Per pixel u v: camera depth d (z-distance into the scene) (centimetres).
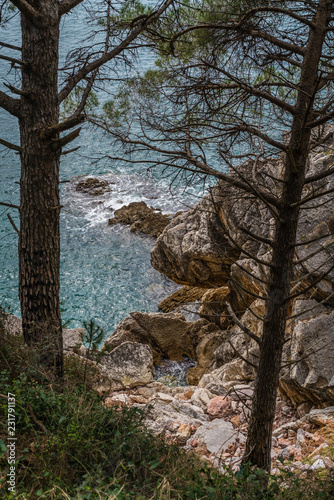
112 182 3416
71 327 2256
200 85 682
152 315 1719
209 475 551
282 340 629
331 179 1129
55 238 779
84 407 618
